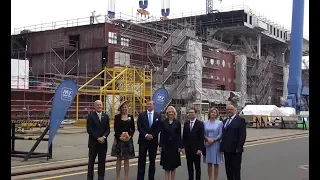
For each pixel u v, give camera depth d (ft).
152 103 31.60
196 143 29.81
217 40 226.99
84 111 134.72
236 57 212.84
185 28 175.83
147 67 157.58
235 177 28.84
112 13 189.26
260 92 226.99
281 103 252.21
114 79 114.42
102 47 146.10
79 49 150.41
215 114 30.37
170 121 29.63
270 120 125.18
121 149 30.40
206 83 188.75
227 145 28.86
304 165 41.78
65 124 115.24
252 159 47.01
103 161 30.40
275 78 253.24
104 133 30.19
